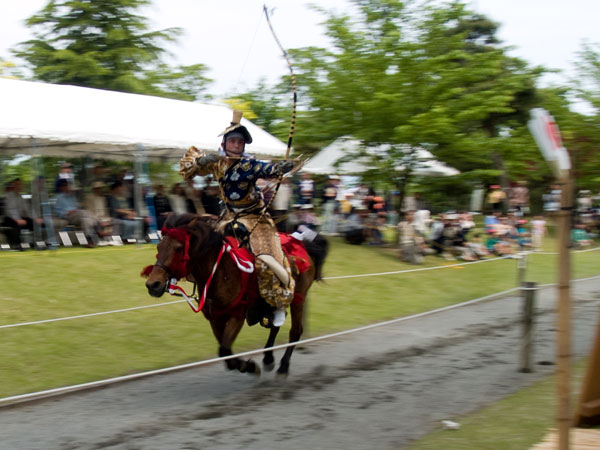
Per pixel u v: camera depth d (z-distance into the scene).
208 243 5.93
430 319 9.95
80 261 11.48
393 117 16.17
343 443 4.97
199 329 8.78
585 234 20.05
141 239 13.73
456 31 24.48
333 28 16.52
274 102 25.75
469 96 16.19
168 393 6.27
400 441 5.00
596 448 4.65
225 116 16.14
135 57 24.84
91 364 7.16
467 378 6.82
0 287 9.58
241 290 6.16
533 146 19.89
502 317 10.10
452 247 15.26
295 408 5.82
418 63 16.27
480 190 21.95
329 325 9.34
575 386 6.35
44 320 8.59
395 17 16.62
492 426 5.23
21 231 12.41
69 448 4.85
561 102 22.91
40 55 24.11
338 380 6.75
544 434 5.00
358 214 15.94
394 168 16.81
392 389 6.42
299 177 16.25
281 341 8.51
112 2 24.72
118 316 9.09
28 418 5.50
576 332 9.02
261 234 6.36
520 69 22.77
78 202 13.77
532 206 26.81
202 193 14.09
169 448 4.86
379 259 14.24
